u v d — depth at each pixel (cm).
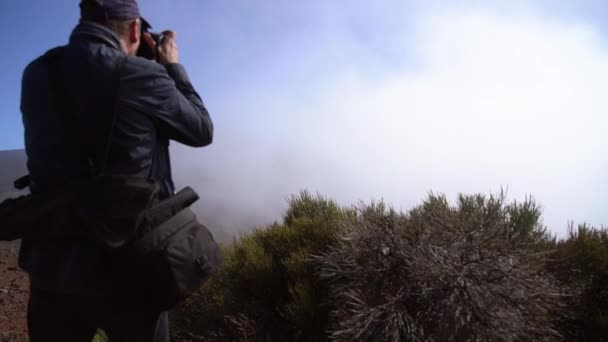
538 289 301
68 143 204
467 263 301
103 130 201
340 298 349
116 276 203
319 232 438
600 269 355
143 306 211
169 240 205
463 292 287
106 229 189
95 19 220
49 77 213
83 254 196
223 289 424
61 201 193
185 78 245
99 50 208
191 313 431
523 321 289
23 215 193
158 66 217
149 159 211
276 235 473
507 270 298
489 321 279
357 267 334
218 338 410
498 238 321
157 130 220
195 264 210
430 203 387
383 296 318
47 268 197
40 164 205
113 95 201
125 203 191
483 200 369
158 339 223
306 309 364
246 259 440
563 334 341
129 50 232
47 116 208
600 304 354
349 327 305
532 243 353
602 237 389
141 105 206
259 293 414
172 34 258
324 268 363
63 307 214
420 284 303
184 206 221
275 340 391
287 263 408
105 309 209
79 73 204
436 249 315
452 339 283
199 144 236
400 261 326
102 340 431
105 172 200
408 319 302
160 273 202
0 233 197
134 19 229
